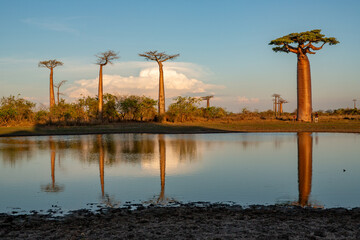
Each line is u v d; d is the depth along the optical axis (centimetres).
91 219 662
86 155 1558
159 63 4666
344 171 1159
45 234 578
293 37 4375
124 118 4669
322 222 622
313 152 1630
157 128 3528
